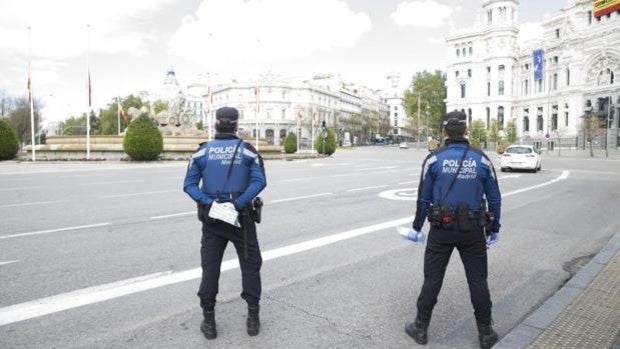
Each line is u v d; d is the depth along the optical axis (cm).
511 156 2323
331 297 483
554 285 540
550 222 926
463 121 379
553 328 402
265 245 694
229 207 367
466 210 359
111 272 554
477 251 368
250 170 389
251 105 10506
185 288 501
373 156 4591
